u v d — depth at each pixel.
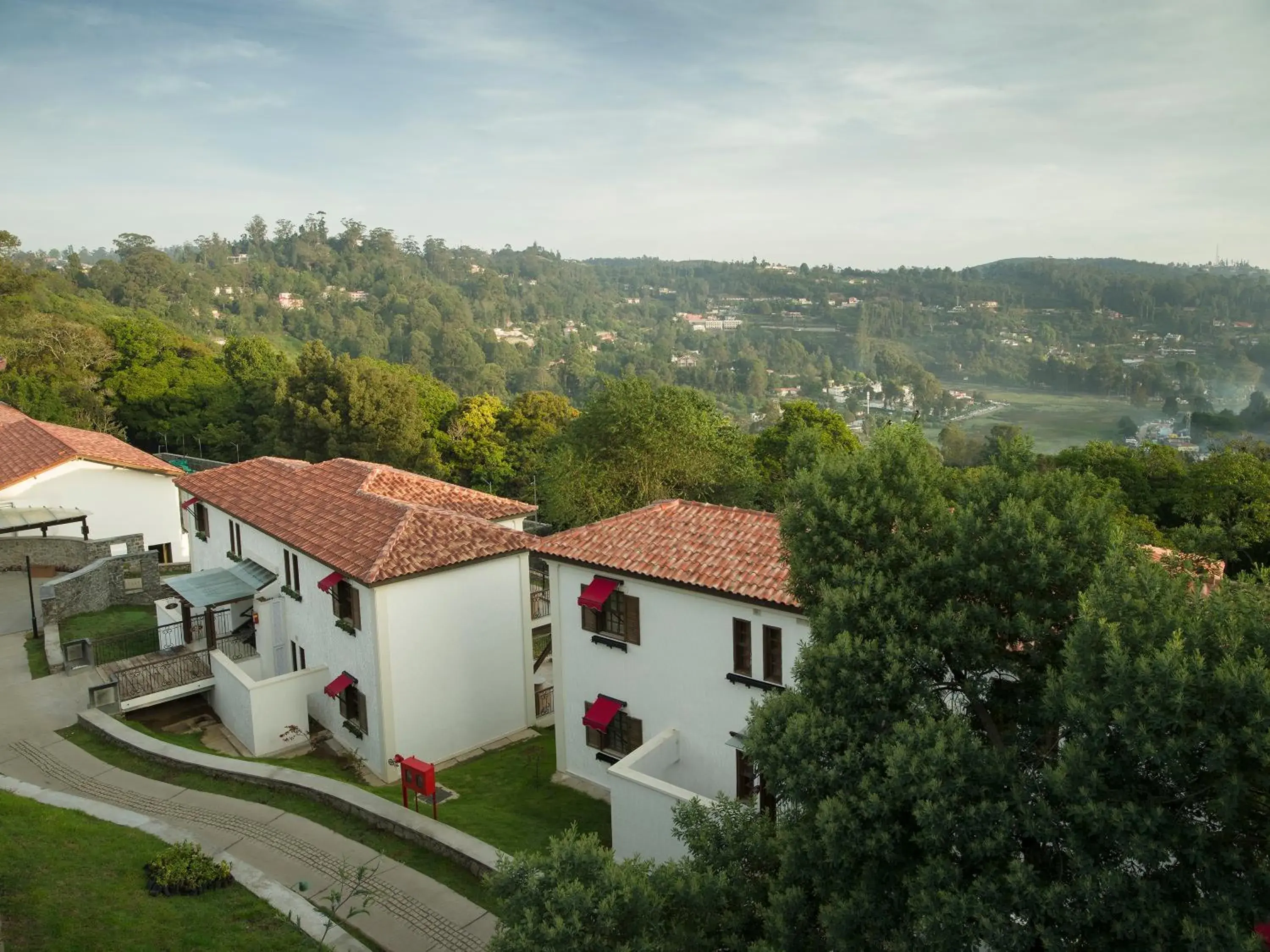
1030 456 13.36
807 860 11.43
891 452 13.62
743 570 20.41
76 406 65.94
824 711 11.94
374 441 61.12
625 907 11.31
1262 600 9.96
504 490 63.78
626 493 43.78
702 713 21.12
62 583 32.41
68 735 23.48
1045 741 11.80
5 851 15.12
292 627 28.83
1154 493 43.81
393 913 15.84
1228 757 8.48
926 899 9.81
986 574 11.64
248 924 14.10
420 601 24.97
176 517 46.56
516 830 20.47
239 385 80.12
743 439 49.19
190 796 20.25
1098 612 9.77
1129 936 9.12
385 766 24.41
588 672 23.55
